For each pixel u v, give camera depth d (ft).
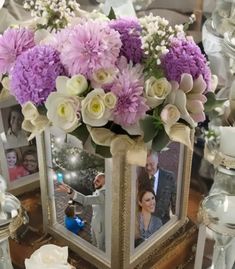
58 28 2.43
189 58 2.09
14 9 3.24
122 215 2.25
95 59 1.95
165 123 2.02
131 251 2.45
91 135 2.02
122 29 2.11
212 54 3.36
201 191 3.21
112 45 1.99
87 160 2.27
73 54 1.96
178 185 2.64
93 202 2.37
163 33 2.05
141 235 2.48
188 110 2.12
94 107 1.94
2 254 2.29
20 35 2.36
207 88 2.23
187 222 2.88
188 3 4.01
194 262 2.73
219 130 2.54
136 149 2.04
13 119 2.92
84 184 2.37
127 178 2.15
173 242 2.74
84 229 2.54
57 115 2.01
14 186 3.04
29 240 2.74
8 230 2.14
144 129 2.02
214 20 3.28
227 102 2.80
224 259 2.47
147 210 2.44
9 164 2.98
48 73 2.03
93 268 2.56
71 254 2.65
